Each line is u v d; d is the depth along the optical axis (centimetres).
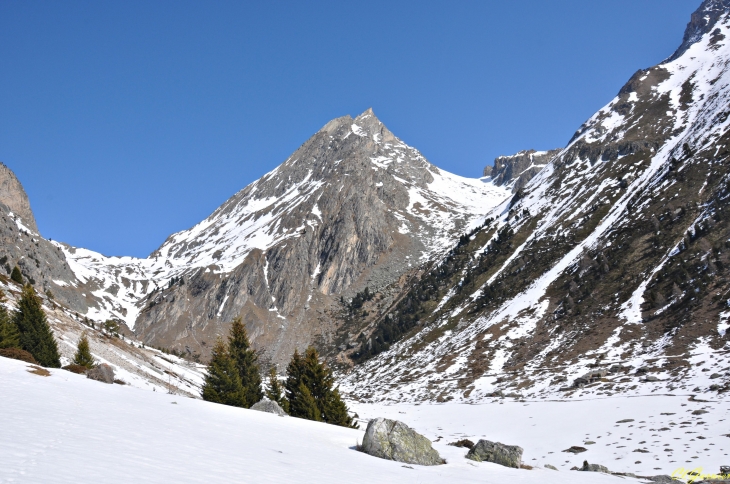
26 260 18050
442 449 3766
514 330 13975
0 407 2188
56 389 2984
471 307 17412
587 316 12925
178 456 1852
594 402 8119
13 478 1193
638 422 6438
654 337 10719
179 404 3488
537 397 9738
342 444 3147
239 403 5525
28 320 5253
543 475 3108
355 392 14712
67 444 1706
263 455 2253
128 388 3850
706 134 17650
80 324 9431
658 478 3519
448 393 11788
